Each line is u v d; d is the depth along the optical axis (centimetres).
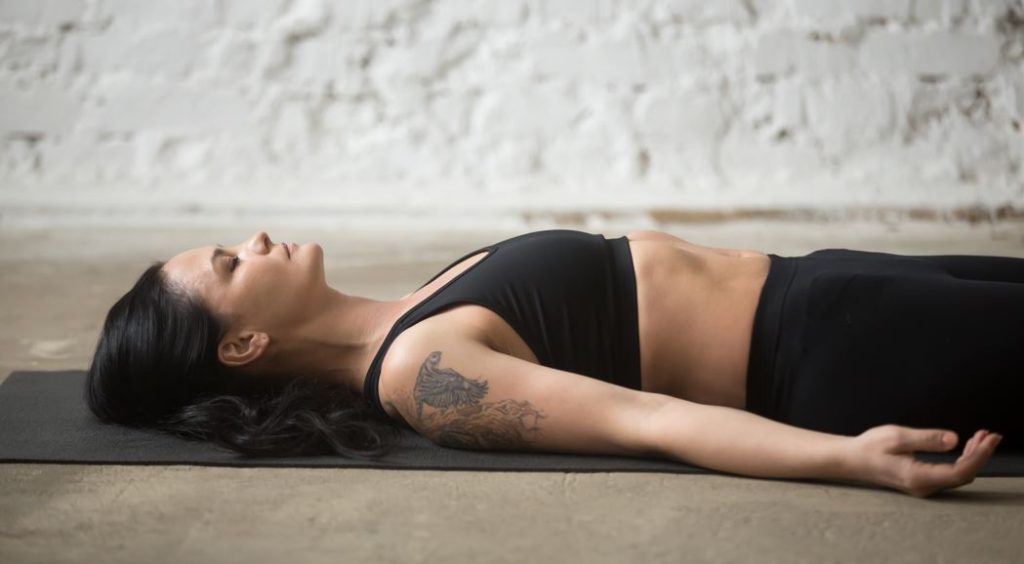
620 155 555
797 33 551
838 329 196
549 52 552
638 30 551
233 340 210
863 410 194
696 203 544
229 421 206
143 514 171
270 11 549
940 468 168
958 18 552
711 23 551
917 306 194
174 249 473
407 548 156
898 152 554
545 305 202
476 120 556
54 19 542
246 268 212
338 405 208
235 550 156
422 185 554
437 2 551
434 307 201
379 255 456
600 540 158
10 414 230
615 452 192
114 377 212
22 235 509
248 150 552
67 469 195
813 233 523
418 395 195
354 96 555
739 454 180
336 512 171
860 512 167
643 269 208
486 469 190
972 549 153
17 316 345
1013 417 191
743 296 205
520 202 548
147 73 548
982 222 542
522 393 190
